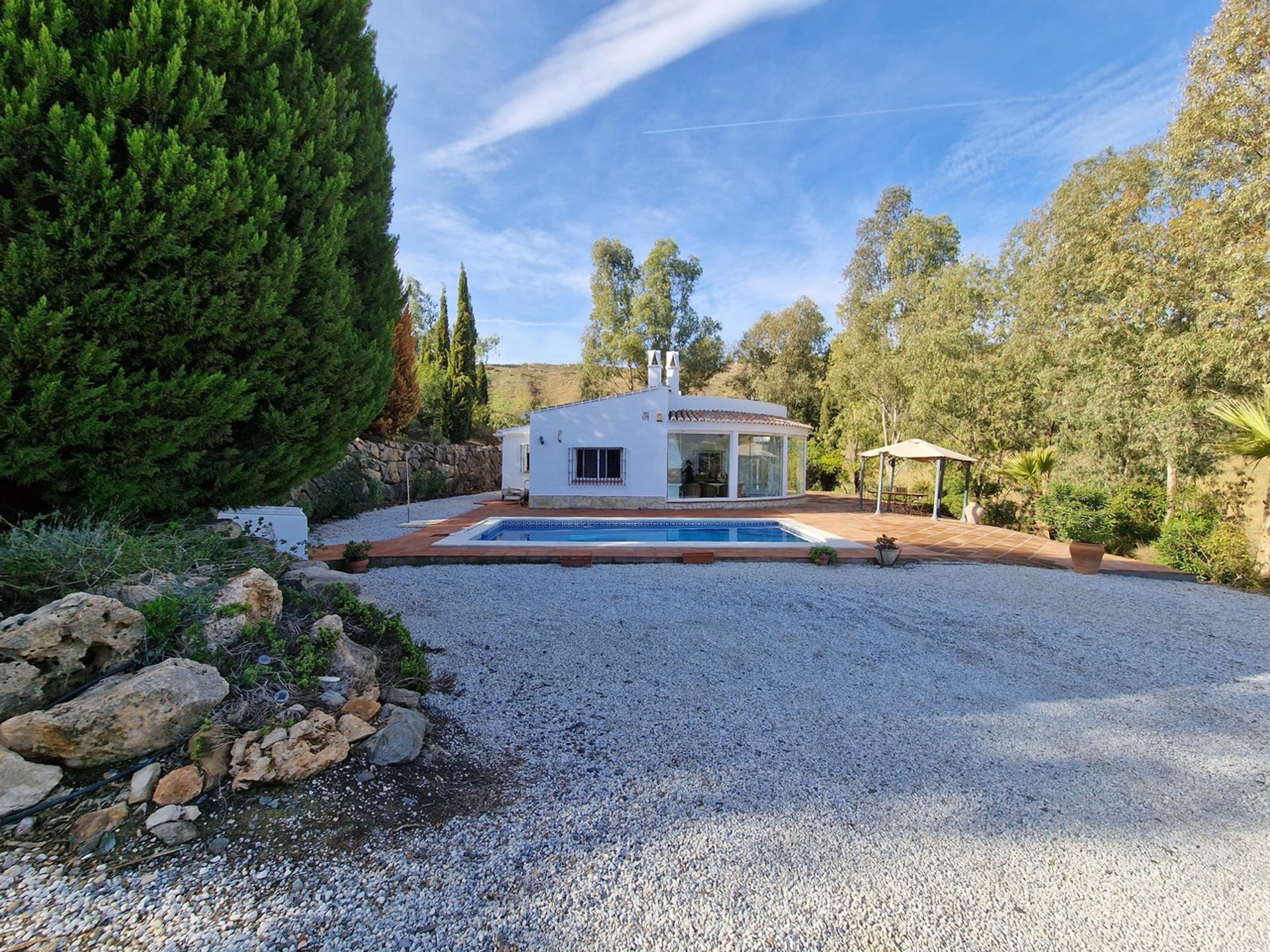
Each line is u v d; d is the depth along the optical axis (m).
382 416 21.83
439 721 4.10
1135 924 2.46
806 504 24.03
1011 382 20.25
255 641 3.70
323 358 5.96
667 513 19.72
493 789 3.33
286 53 5.58
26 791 2.54
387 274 7.43
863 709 4.62
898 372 24.47
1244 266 10.03
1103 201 15.92
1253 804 3.44
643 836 2.95
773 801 3.30
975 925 2.43
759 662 5.56
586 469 20.97
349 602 4.84
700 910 2.46
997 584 9.33
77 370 4.28
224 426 5.20
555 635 6.20
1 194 4.08
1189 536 10.83
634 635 6.27
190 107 4.52
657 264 42.72
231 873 2.45
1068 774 3.72
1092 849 2.97
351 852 2.66
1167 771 3.81
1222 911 2.55
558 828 2.99
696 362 43.38
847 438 30.70
